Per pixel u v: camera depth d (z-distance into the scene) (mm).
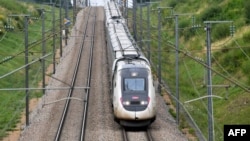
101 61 107688
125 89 56719
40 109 69750
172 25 127438
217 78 80375
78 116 64375
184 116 66562
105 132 55562
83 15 192125
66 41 128375
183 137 55094
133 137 53500
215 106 71125
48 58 111250
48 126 59875
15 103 75188
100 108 67750
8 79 89562
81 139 51625
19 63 106438
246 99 67312
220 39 97188
